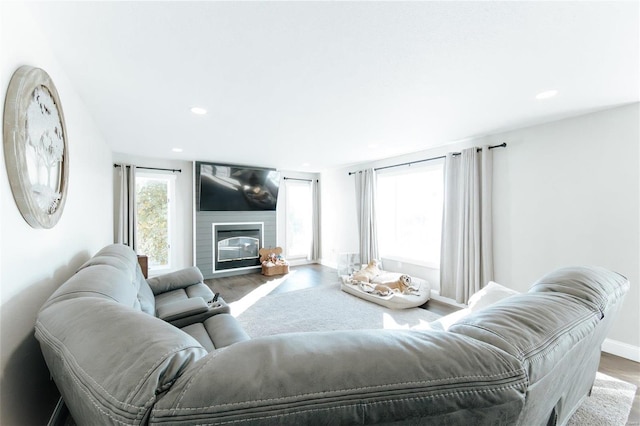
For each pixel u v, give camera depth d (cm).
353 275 443
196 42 144
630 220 235
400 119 270
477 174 330
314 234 648
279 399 45
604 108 242
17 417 104
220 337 176
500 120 274
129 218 429
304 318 320
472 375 54
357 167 543
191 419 43
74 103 195
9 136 98
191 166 504
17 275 106
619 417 164
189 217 504
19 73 106
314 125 287
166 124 280
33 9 117
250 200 558
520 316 78
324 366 50
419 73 178
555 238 277
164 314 194
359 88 200
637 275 232
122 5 116
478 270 330
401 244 469
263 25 130
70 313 78
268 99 219
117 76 180
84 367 57
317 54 156
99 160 298
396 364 52
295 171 633
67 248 174
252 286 461
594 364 158
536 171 289
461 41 144
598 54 156
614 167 242
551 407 93
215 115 255
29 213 111
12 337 102
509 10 120
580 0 114
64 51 150
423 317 323
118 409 46
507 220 313
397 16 124
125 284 140
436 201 412
